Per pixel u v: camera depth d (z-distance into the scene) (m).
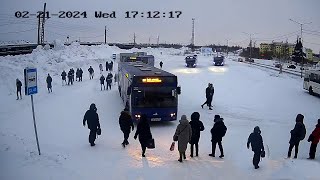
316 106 27.09
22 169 10.30
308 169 10.77
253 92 33.56
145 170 11.04
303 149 14.92
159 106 18.72
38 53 46.28
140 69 21.89
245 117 22.14
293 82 43.81
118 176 10.40
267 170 11.25
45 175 10.02
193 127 12.82
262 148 11.44
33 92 12.04
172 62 81.44
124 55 44.34
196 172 10.99
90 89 32.22
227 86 37.38
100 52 74.06
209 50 130.50
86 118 13.96
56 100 25.73
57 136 15.48
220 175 10.74
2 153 11.48
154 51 119.94
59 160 11.55
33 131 16.28
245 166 11.70
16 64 34.50
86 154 12.69
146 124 12.68
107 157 12.40
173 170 11.13
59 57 47.62
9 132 15.03
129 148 13.88
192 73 52.50
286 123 20.58
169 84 18.80
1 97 24.80
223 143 15.40
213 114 22.75
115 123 19.12
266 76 49.75
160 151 13.70
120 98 27.38
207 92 24.27
